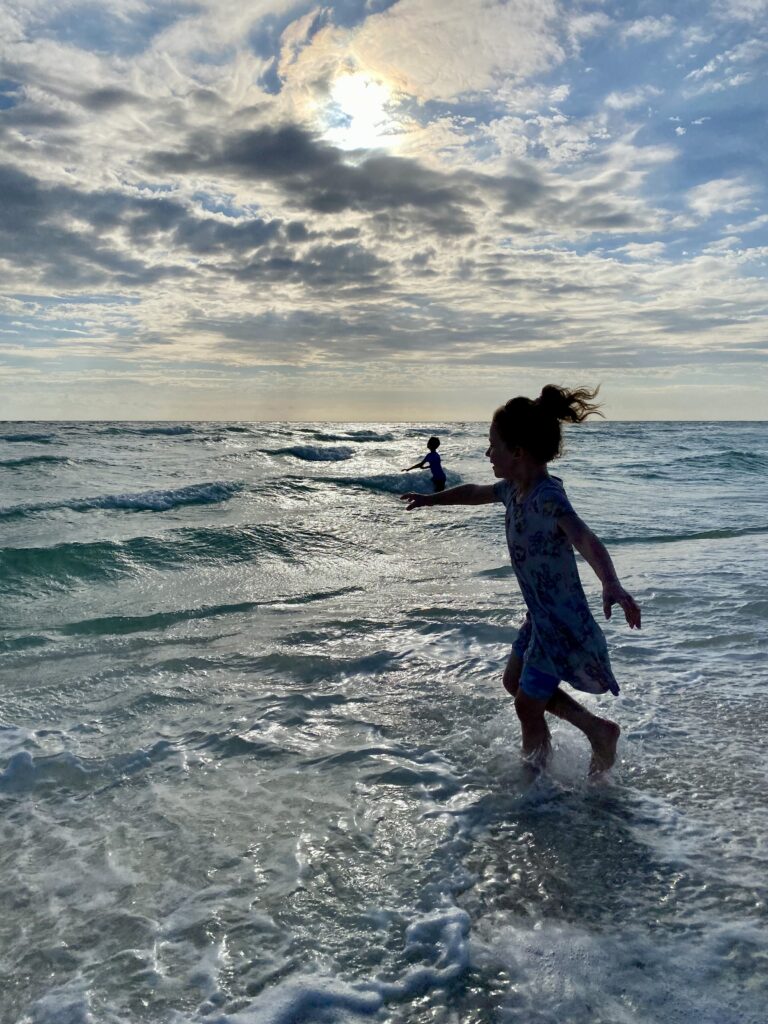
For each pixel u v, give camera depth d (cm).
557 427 295
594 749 293
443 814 265
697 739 328
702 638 484
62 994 178
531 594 297
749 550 823
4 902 216
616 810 266
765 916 204
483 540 957
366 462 2522
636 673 420
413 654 469
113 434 3562
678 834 249
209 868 233
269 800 279
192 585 701
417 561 815
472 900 214
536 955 189
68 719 364
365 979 182
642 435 4700
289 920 206
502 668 439
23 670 443
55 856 241
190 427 4519
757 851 237
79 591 675
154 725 356
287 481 1692
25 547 776
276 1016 170
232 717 366
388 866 232
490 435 305
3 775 301
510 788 286
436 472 1733
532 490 295
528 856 236
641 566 731
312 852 241
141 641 506
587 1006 171
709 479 1892
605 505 1295
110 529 1002
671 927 199
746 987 175
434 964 187
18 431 3672
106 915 210
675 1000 172
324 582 709
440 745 330
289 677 429
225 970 186
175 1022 169
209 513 1204
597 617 545
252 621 560
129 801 280
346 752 323
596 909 208
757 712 359
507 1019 168
